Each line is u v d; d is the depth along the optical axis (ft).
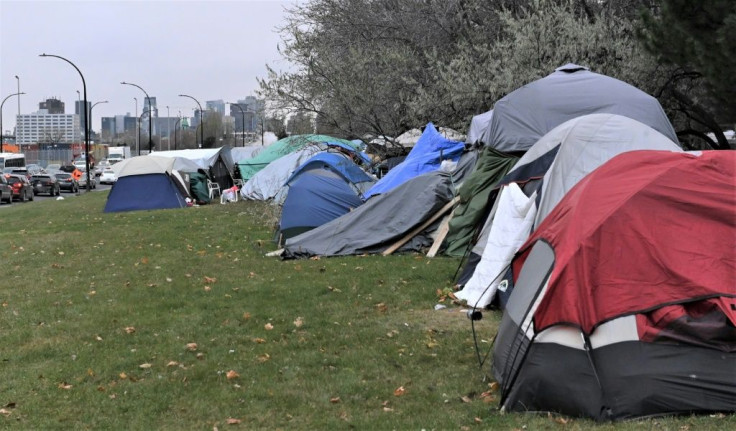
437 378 20.01
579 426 15.51
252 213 69.67
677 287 16.47
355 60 60.29
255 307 29.48
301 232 45.11
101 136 552.82
